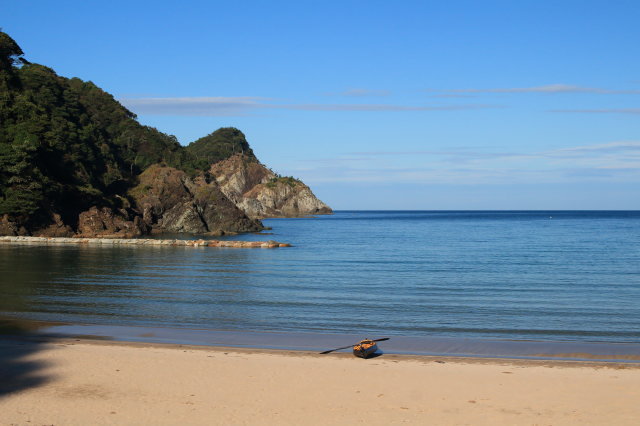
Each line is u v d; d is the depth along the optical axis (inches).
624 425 597.9
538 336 1047.6
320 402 665.6
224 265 2417.6
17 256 2714.1
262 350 919.0
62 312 1254.9
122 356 860.0
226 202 5787.4
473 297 1534.2
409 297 1530.5
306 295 1560.0
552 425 597.9
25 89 6023.6
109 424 587.8
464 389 714.8
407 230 6555.1
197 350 908.6
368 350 868.6
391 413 631.8
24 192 4025.6
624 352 922.7
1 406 636.7
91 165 5541.3
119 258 2691.9
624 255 2960.1
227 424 593.9
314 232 6053.2
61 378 746.8
